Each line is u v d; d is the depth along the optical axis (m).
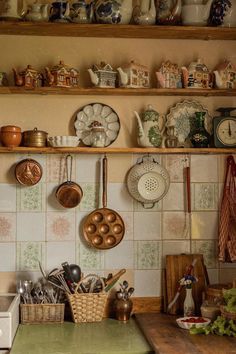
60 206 2.89
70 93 2.86
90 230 2.89
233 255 2.88
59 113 2.91
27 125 2.89
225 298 2.49
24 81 2.75
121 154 2.93
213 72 2.88
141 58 2.97
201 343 2.25
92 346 2.30
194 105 2.97
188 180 2.94
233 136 2.89
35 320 2.69
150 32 2.85
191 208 2.96
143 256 2.92
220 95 2.96
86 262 2.89
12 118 2.89
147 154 2.95
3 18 2.71
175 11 2.79
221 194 2.98
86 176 2.91
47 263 2.87
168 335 2.39
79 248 2.89
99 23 2.77
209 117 2.97
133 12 2.88
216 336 2.37
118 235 2.90
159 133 2.87
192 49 3.00
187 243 2.95
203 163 2.98
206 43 3.01
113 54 2.96
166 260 2.89
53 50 2.93
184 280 2.75
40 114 2.90
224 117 2.90
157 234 2.93
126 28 2.77
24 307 2.68
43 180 2.88
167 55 2.98
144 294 2.90
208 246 2.96
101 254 2.90
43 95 2.91
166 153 2.92
